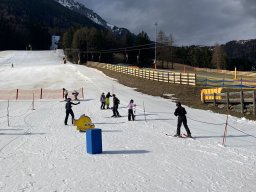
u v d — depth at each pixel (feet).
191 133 70.08
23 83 205.77
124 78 223.71
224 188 36.55
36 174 41.96
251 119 88.89
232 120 87.86
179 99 134.21
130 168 44.32
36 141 62.69
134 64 503.61
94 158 49.73
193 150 54.39
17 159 49.37
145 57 531.50
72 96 149.48
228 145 58.13
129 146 57.67
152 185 37.47
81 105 121.90
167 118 91.71
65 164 46.47
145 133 70.38
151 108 112.06
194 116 94.89
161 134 69.15
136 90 170.30
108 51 511.40
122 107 114.93
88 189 36.22
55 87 186.50
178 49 591.37
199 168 44.19
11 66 357.41
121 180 39.29
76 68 307.78
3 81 217.36
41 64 388.78
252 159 48.52
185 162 47.14
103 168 44.39
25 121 88.79
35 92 167.22
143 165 45.75
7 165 46.16
